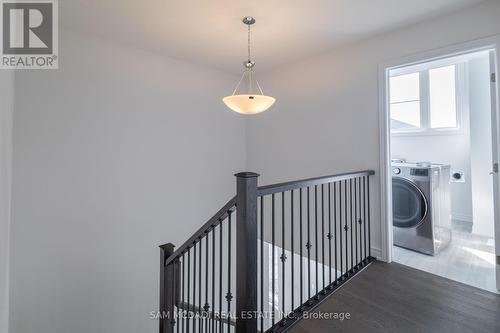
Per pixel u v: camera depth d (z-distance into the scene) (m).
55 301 2.68
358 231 2.92
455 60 2.91
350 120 3.03
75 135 2.79
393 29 2.65
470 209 3.70
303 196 3.55
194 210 3.81
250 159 4.36
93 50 2.88
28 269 2.54
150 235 3.37
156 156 3.41
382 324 1.78
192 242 2.11
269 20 2.50
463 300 2.05
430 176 2.92
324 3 2.21
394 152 4.31
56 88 2.67
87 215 2.88
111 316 3.04
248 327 1.54
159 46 3.14
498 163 2.18
